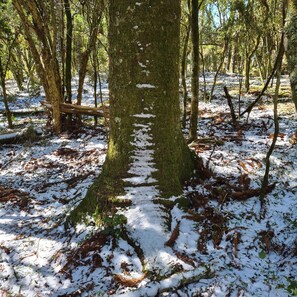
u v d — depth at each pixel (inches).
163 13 106.3
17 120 366.3
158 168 115.5
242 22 338.6
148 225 106.7
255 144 200.5
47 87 300.4
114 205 113.2
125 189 114.2
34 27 254.7
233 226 114.3
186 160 135.2
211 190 132.1
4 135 270.1
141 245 102.2
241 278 93.4
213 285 90.5
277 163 163.5
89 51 283.1
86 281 96.2
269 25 368.2
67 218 123.7
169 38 109.5
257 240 109.0
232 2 317.4
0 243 119.0
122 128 114.9
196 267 94.3
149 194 113.1
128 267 98.1
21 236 123.0
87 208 118.9
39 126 312.0
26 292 95.5
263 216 121.0
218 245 106.1
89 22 251.0
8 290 97.0
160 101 112.7
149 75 109.6
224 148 193.0
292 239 107.2
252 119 269.1
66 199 146.3
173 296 87.9
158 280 92.0
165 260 96.6
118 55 109.9
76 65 807.7
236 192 131.6
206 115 311.7
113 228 108.1
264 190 126.1
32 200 152.3
